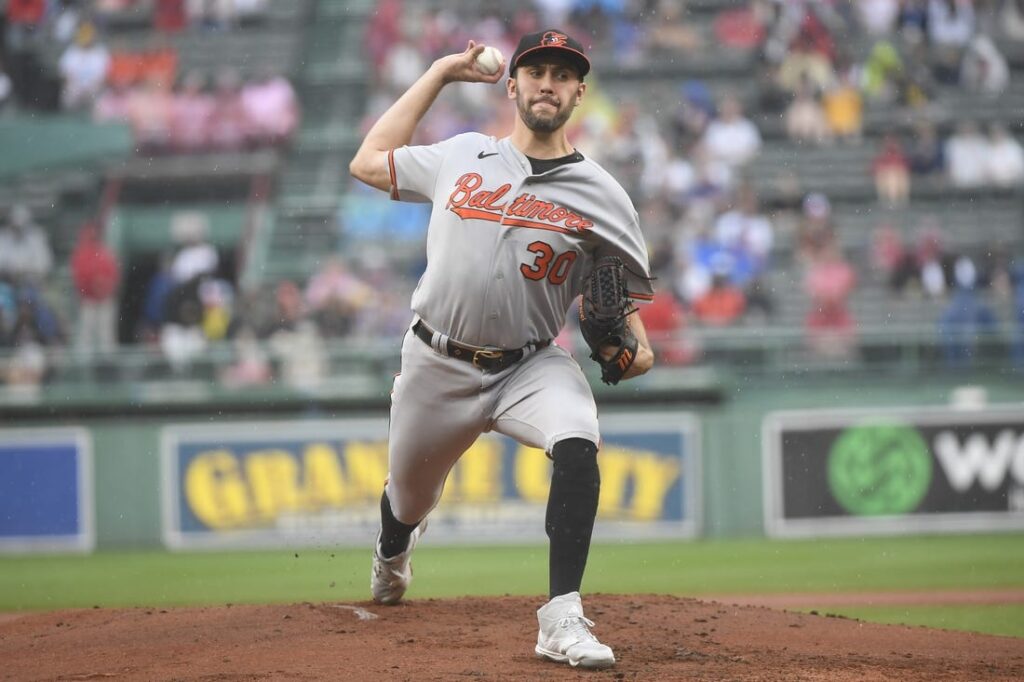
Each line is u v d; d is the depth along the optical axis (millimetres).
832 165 60094
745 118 61812
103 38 65562
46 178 61719
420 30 65000
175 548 44906
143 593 34344
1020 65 65000
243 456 45094
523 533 44469
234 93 62781
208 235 59906
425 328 14898
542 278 14461
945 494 44594
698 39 65312
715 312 51656
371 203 58438
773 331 46562
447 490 44750
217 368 47344
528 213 14320
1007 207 58094
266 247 58219
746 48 64875
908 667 14117
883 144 59719
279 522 44844
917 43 64188
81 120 62594
